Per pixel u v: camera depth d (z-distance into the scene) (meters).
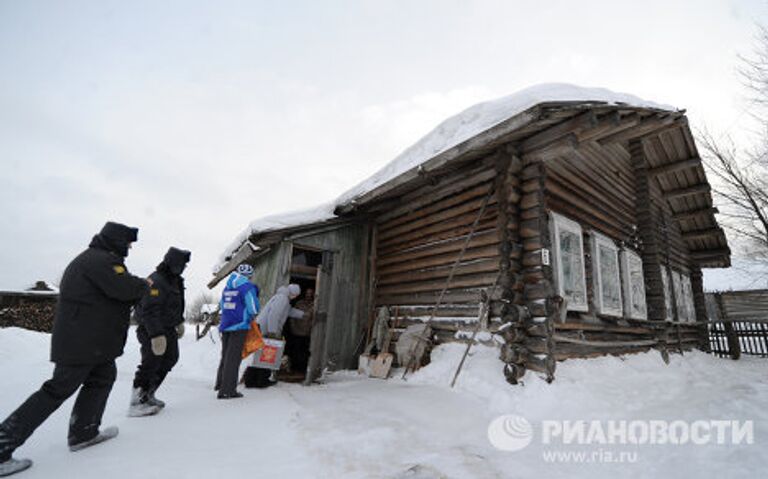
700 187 8.88
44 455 2.54
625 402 4.33
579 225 5.81
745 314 17.25
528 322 4.81
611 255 6.57
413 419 3.65
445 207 6.34
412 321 6.46
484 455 2.81
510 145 5.20
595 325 5.84
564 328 5.20
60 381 2.47
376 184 6.65
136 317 3.71
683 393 4.92
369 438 3.05
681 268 10.20
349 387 5.29
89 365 2.62
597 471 2.59
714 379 6.18
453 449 2.90
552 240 5.11
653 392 4.88
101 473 2.27
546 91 4.39
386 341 6.54
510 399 4.14
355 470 2.46
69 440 2.63
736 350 10.39
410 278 6.79
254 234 6.58
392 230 7.55
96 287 2.71
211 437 2.99
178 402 4.05
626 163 8.03
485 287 5.39
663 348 7.50
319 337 5.96
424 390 4.77
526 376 4.51
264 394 4.71
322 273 6.24
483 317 5.16
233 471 2.38
